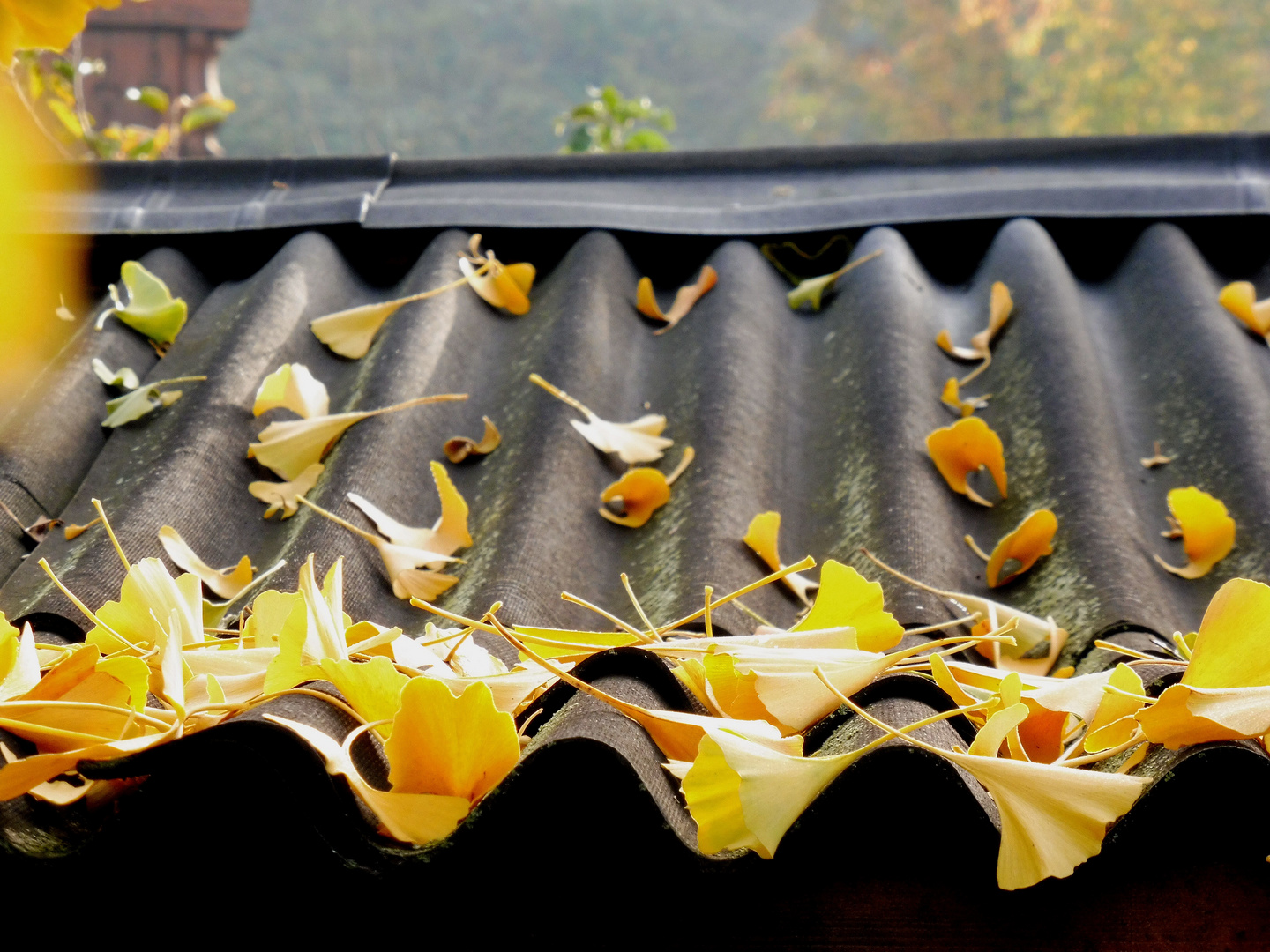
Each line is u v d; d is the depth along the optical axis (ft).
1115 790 2.72
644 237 4.41
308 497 3.62
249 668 2.95
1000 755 2.92
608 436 3.75
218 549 3.54
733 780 2.73
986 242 4.44
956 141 4.61
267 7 50.65
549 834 2.80
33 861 2.76
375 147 46.47
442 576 3.49
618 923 2.79
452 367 4.00
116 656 2.82
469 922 2.80
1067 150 4.56
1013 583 3.52
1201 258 4.23
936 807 2.79
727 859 2.75
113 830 2.75
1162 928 2.77
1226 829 2.78
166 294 4.01
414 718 2.77
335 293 4.22
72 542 3.48
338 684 2.85
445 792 2.80
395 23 50.42
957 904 2.78
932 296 4.29
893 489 3.62
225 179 4.47
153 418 3.78
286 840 2.79
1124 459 3.77
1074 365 3.87
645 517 3.65
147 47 24.11
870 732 2.87
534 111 49.03
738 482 3.67
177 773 2.75
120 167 4.44
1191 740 2.76
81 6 3.04
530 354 4.03
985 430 3.63
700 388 3.91
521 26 51.88
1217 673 2.80
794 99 43.34
